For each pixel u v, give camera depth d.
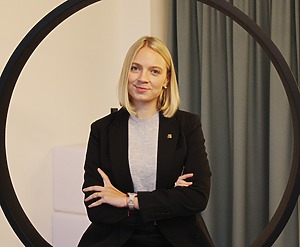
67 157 2.25
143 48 1.23
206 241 1.27
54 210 2.31
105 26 2.68
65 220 2.26
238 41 2.56
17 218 1.31
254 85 2.61
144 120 1.27
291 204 1.18
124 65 1.25
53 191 2.31
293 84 1.14
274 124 2.49
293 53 2.49
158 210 1.20
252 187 2.65
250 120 2.62
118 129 1.27
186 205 1.21
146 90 1.22
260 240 1.24
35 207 2.21
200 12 2.72
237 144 2.58
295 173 1.17
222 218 2.76
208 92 2.68
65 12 1.20
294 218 2.50
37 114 2.21
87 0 1.18
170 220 1.26
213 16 2.68
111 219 1.23
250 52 2.59
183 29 2.75
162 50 1.23
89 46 2.55
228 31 2.63
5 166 1.30
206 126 2.68
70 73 2.42
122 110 1.29
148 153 1.24
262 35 1.14
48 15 1.20
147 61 1.21
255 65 2.60
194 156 1.26
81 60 2.49
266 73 2.60
